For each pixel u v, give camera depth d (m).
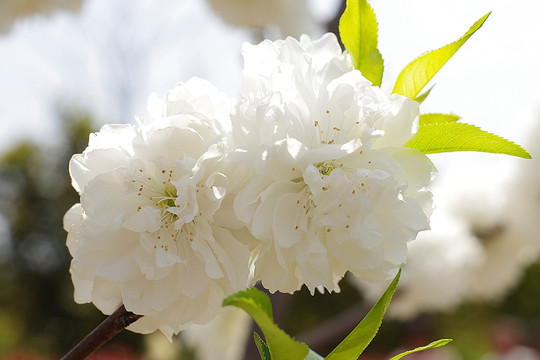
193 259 0.24
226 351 0.61
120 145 0.24
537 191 0.79
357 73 0.24
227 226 0.24
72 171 0.24
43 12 0.55
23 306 2.81
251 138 0.23
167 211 0.24
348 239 0.24
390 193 0.23
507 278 0.82
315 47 0.25
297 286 0.24
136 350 2.37
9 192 2.95
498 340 2.21
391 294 0.23
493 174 0.84
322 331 0.61
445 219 0.81
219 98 0.24
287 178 0.24
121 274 0.24
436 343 0.23
